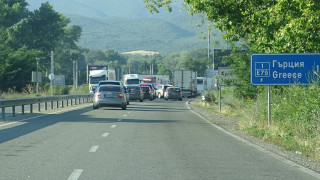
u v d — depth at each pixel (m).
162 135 20.39
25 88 74.12
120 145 16.73
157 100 76.44
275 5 20.31
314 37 20.19
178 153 14.98
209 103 55.56
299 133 18.83
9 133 20.31
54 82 86.69
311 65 23.45
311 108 19.09
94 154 14.53
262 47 23.53
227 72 39.34
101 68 88.38
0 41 109.31
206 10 24.42
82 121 27.53
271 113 24.81
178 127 24.83
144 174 11.36
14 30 106.00
